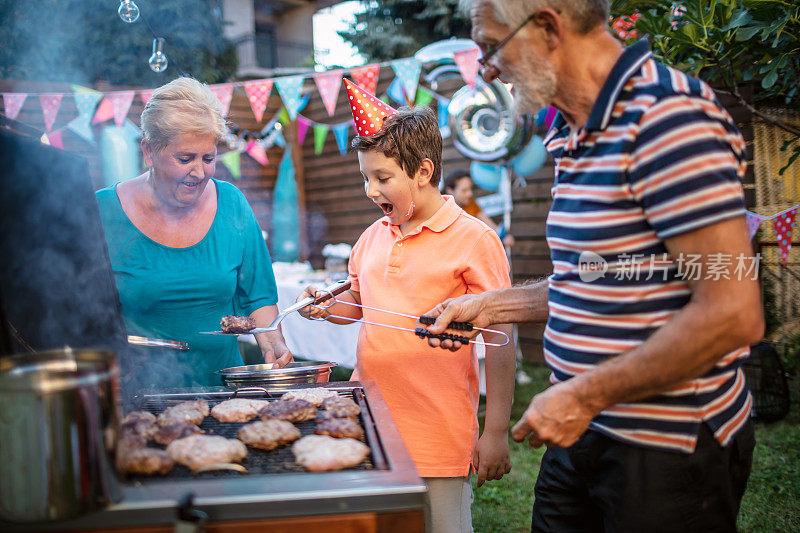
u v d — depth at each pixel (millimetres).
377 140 1714
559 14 1152
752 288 1007
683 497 1186
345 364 4176
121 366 1576
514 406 4684
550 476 1540
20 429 872
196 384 2061
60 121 6422
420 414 1753
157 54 2590
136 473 1087
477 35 1248
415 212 1824
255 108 4578
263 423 1305
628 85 1123
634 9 2795
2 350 1138
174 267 2008
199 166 1825
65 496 880
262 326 2203
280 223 8516
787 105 3137
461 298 1562
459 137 5070
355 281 2074
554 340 1319
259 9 18312
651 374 1043
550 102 1252
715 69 2703
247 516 933
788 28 2387
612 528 1268
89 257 1549
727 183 1012
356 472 1032
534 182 5848
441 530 1728
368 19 14547
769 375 4074
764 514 2900
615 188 1131
